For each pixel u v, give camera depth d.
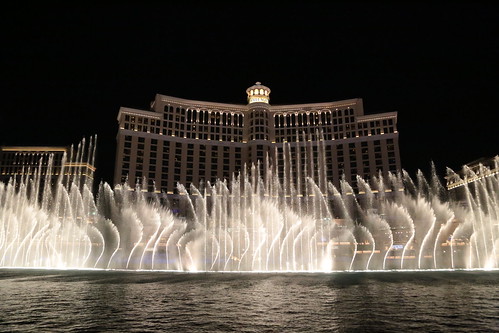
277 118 144.38
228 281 28.69
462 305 16.44
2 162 130.00
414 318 13.52
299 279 30.70
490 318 13.48
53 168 129.38
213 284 26.23
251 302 17.42
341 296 19.55
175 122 134.38
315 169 134.00
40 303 17.14
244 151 138.75
